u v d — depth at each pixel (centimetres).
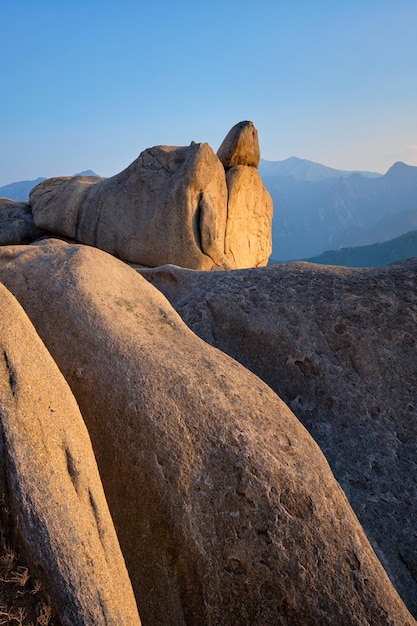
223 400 377
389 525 463
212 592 332
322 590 326
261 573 330
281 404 402
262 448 357
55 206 1720
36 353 353
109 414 371
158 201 1553
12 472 300
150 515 346
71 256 467
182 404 367
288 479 348
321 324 581
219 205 1645
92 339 402
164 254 1547
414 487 485
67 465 318
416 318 562
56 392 342
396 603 334
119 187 1627
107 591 286
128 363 386
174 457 347
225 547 334
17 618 275
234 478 344
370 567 339
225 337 608
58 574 279
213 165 1575
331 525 342
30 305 436
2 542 300
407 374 540
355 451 514
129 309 439
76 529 294
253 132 1742
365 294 589
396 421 523
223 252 1595
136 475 353
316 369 563
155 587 340
